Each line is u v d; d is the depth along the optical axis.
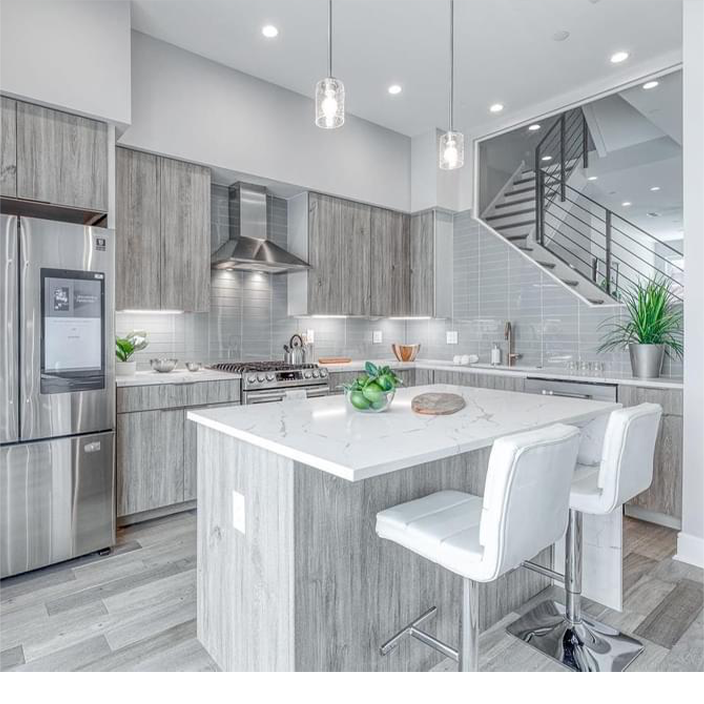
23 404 2.47
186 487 3.29
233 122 3.72
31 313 2.48
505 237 4.76
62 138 2.66
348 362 4.77
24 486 2.49
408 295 5.15
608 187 4.09
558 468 1.40
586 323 4.09
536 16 3.07
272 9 3.03
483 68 3.70
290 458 1.44
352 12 3.04
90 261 2.68
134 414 3.08
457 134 2.51
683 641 2.01
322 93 2.19
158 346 3.80
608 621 2.15
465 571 1.34
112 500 2.80
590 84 3.94
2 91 2.46
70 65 2.66
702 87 2.60
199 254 3.59
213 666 1.83
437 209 4.93
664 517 3.22
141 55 3.27
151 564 2.65
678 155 3.64
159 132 3.35
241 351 4.27
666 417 3.09
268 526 1.55
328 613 1.54
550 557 2.46
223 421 1.81
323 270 4.41
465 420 1.87
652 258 3.82
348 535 1.59
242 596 1.69
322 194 4.40
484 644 2.00
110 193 2.83
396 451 1.40
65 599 2.31
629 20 3.12
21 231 2.44
